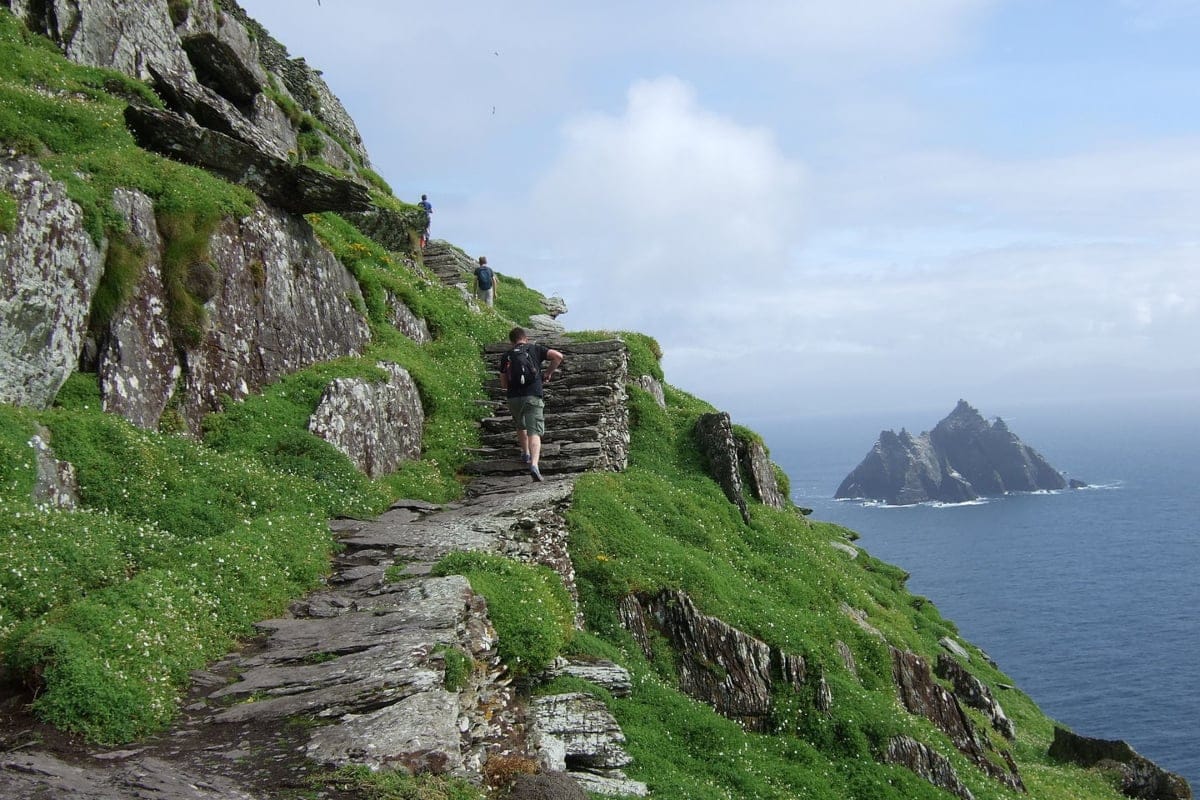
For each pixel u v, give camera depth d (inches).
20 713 350.9
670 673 745.6
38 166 681.0
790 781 666.8
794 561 1117.7
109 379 666.2
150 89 1072.8
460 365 1165.1
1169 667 4992.6
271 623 494.9
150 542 538.6
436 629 466.0
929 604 1964.8
